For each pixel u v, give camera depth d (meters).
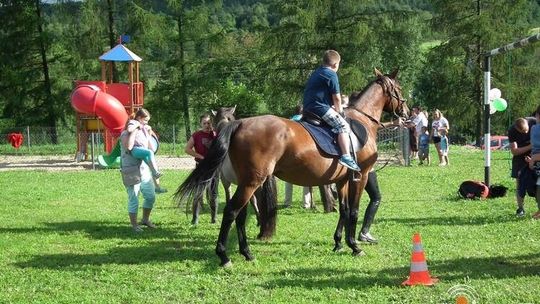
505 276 7.10
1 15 35.22
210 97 39.31
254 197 10.19
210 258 8.22
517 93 34.31
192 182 7.50
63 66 37.41
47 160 25.30
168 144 30.69
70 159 25.67
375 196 9.16
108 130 23.17
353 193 8.39
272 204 9.02
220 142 7.54
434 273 7.26
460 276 7.12
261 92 38.69
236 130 7.64
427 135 21.61
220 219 11.28
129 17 36.38
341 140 7.84
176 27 38.75
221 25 41.41
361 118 8.72
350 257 8.20
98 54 36.34
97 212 12.27
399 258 8.10
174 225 10.74
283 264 7.85
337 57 8.02
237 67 39.66
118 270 7.64
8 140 28.97
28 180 17.69
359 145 8.25
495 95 17.34
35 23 35.28
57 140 31.31
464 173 18.45
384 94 9.06
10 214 11.99
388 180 16.84
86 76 37.47
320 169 7.86
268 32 36.94
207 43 38.88
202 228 10.41
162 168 21.53
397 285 6.84
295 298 6.42
